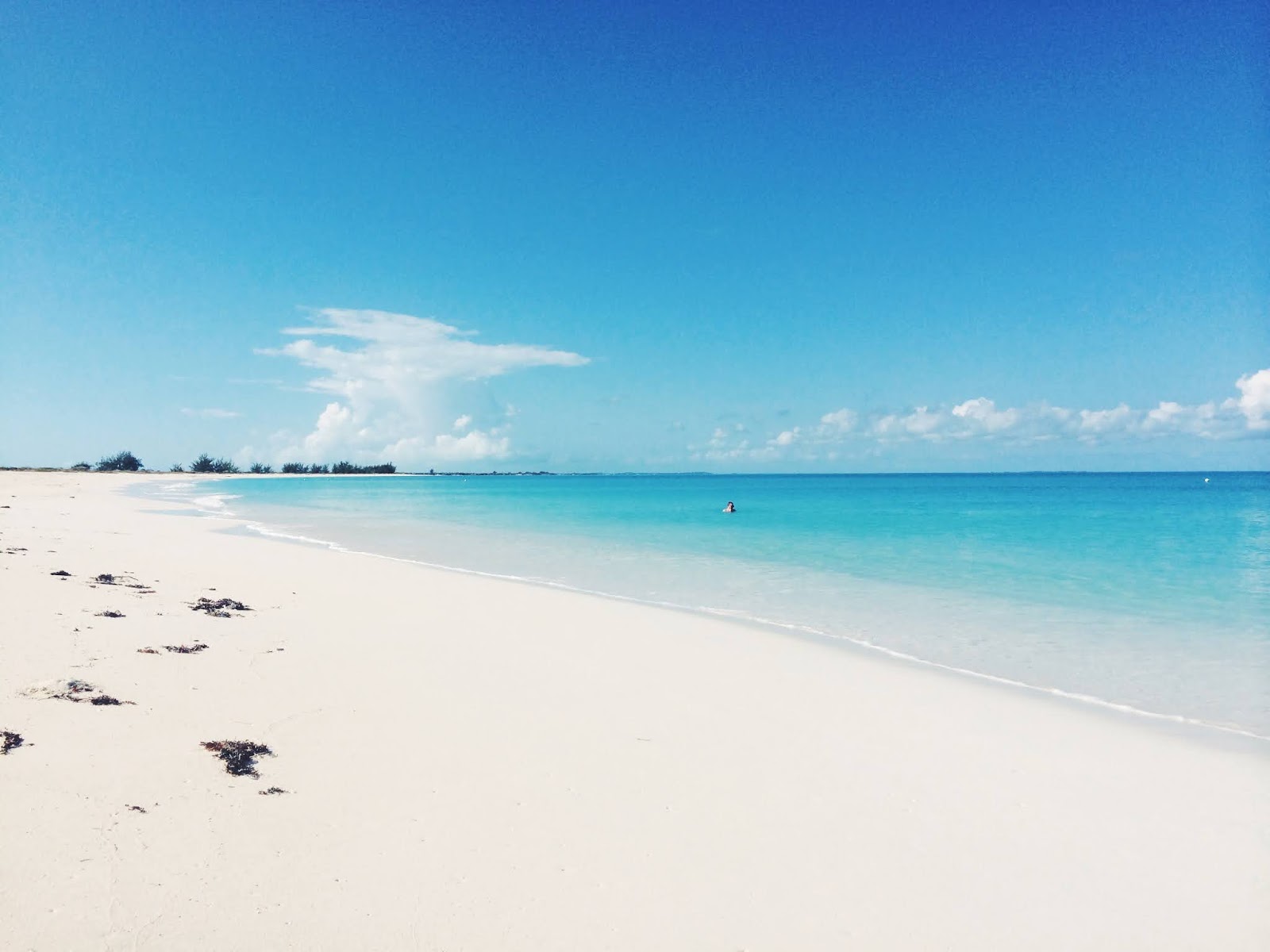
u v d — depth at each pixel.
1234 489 107.75
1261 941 4.74
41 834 4.87
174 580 15.31
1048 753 7.88
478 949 4.24
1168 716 9.21
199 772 6.03
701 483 175.38
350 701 8.21
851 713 8.92
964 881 5.32
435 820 5.68
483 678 9.53
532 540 30.80
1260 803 6.75
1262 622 14.76
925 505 62.25
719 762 7.20
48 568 15.03
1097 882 5.39
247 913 4.32
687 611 15.60
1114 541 30.81
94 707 7.14
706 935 4.53
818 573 21.55
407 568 20.58
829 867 5.41
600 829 5.72
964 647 12.77
